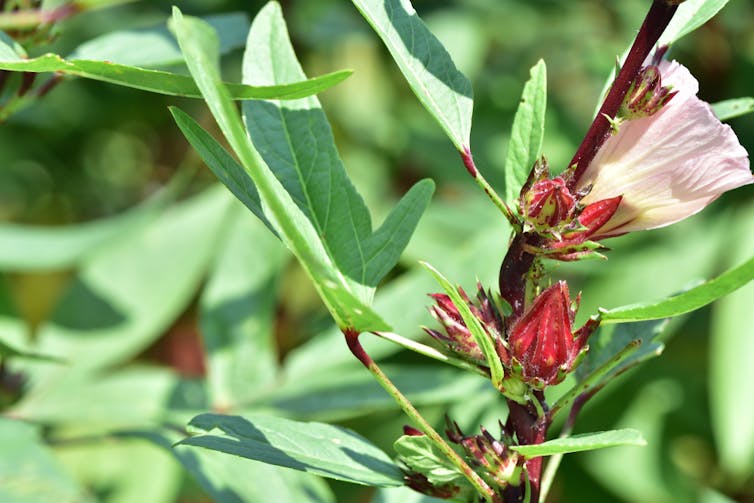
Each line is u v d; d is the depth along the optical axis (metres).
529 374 1.01
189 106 1.96
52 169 2.05
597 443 0.96
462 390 1.20
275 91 0.99
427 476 1.02
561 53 1.97
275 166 1.04
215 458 1.15
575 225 1.01
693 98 1.00
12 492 1.16
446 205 1.71
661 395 1.62
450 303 1.02
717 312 1.52
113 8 1.77
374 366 1.01
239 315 1.27
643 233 1.64
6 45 1.06
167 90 1.02
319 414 1.23
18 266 1.37
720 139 1.00
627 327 1.09
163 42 1.17
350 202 1.03
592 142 1.01
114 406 1.28
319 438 1.03
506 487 1.02
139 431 1.21
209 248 1.38
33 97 1.17
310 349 1.27
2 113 1.17
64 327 1.34
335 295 0.97
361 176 1.88
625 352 1.02
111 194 2.13
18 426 1.19
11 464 1.17
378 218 1.82
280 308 1.70
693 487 1.52
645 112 1.00
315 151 1.04
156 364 1.76
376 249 1.03
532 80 1.02
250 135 1.04
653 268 1.59
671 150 1.00
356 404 1.23
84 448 1.53
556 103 1.81
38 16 1.15
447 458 1.02
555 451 0.98
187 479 1.56
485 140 1.78
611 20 1.96
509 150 1.03
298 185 1.03
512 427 1.03
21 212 2.09
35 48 1.19
